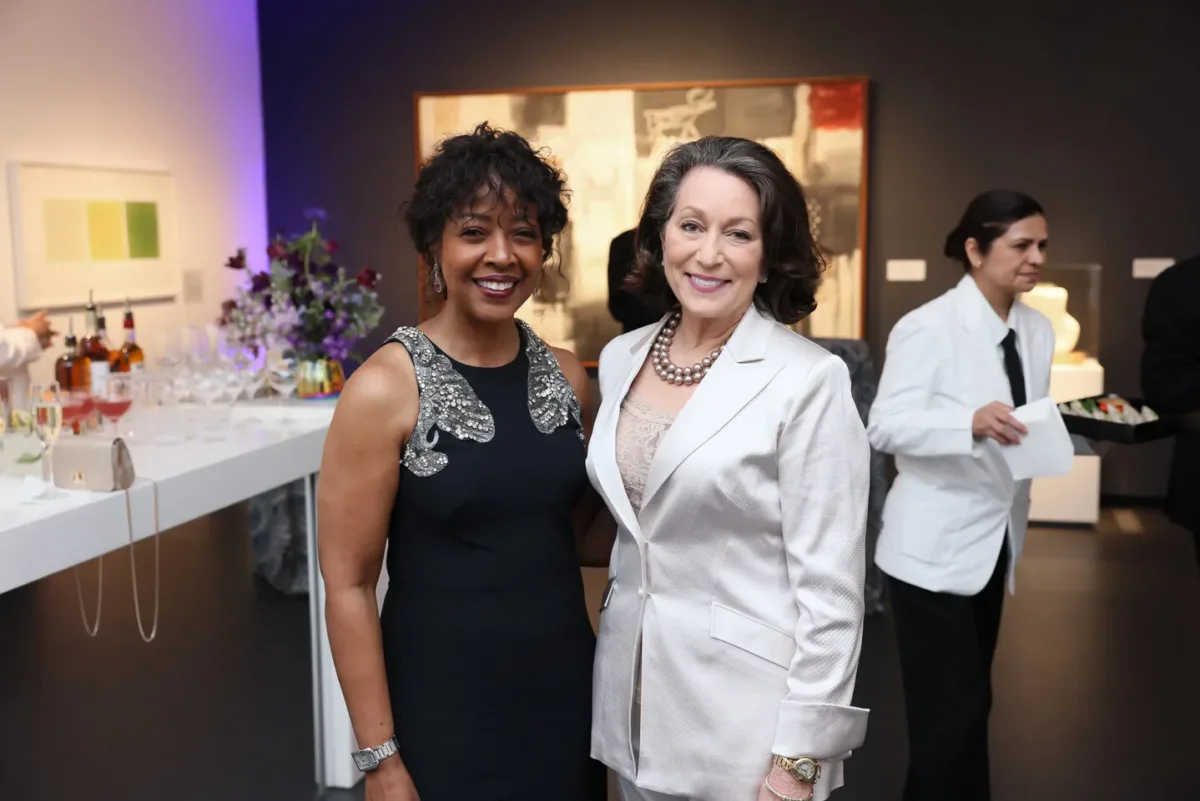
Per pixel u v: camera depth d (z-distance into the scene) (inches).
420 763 65.7
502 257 63.9
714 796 62.6
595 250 286.8
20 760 130.8
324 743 124.6
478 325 67.4
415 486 64.9
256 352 140.6
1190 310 117.4
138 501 94.9
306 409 134.7
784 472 60.7
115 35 246.4
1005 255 104.0
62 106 230.7
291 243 147.6
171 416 129.0
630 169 283.7
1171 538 238.5
